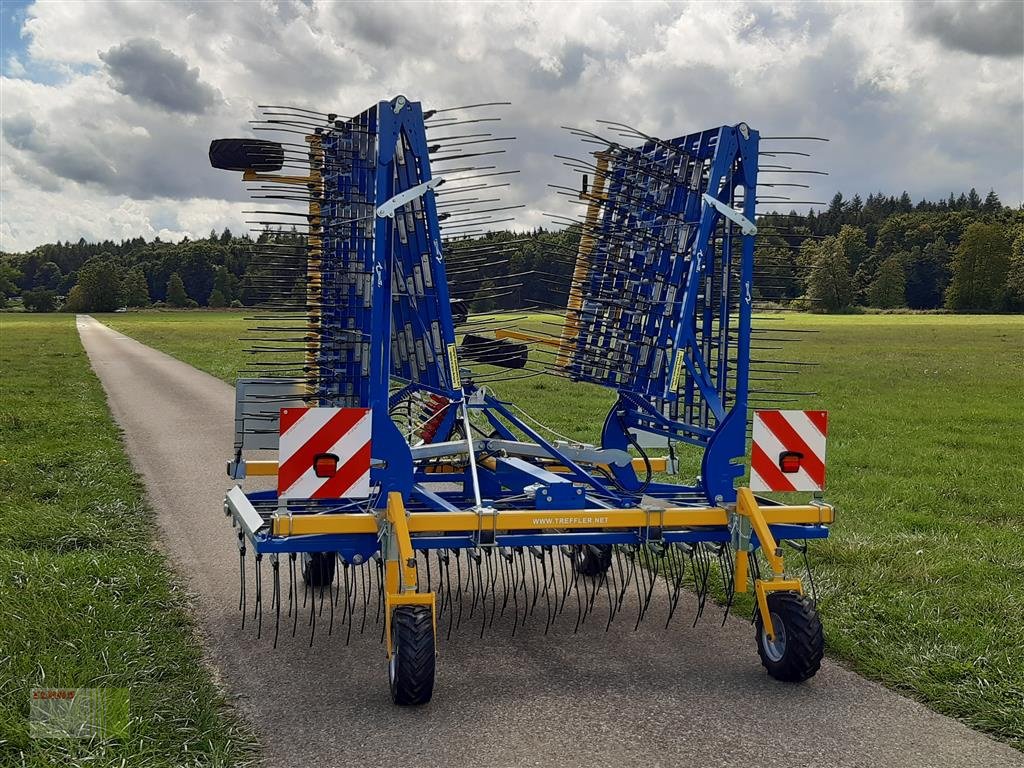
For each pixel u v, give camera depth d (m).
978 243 102.31
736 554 5.32
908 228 122.94
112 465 11.20
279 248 6.23
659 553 5.38
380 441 5.25
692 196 5.86
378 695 4.75
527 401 19.55
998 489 10.61
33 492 9.41
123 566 6.64
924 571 6.91
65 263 198.12
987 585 6.60
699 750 4.14
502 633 5.75
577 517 5.07
